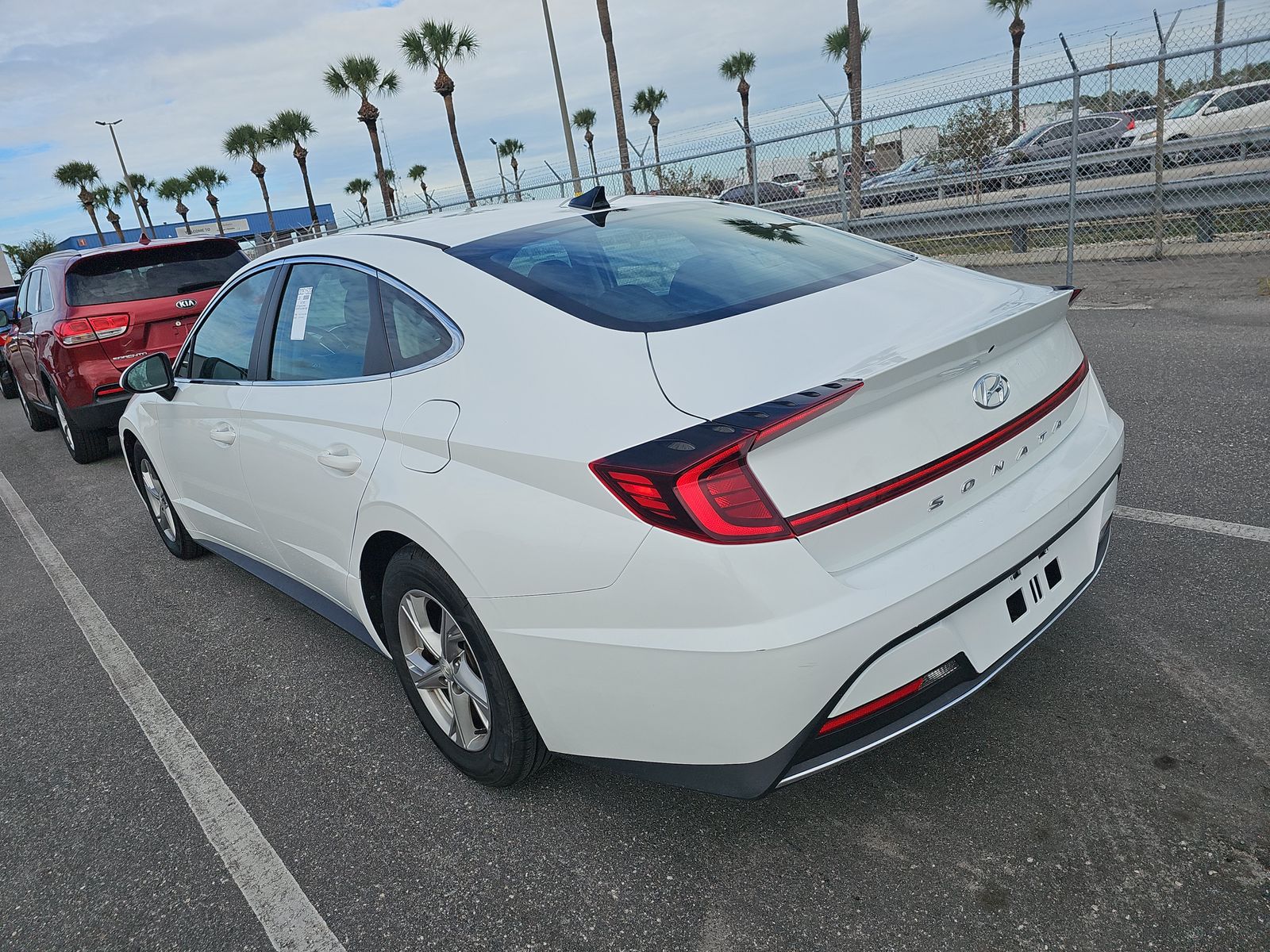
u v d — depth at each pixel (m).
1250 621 2.65
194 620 3.90
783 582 1.64
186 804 2.58
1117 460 2.28
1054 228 9.34
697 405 1.77
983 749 2.29
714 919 1.89
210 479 3.50
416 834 2.30
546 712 2.02
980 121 9.49
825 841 2.06
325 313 2.74
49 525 5.81
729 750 1.74
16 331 8.51
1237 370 5.12
